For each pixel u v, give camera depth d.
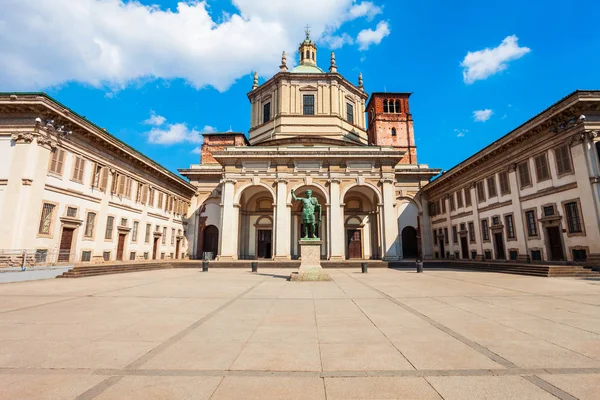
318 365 4.46
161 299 10.09
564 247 19.55
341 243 32.19
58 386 3.75
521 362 4.52
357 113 42.50
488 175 27.56
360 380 3.95
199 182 42.09
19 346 5.28
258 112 42.19
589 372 4.15
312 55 46.41
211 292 11.71
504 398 3.44
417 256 39.22
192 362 4.57
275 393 3.61
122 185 27.52
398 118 47.19
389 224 32.53
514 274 19.09
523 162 23.31
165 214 35.31
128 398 3.47
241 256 38.22
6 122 19.12
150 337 5.82
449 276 18.52
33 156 18.92
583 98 17.64
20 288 12.84
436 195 37.94
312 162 34.06
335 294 11.16
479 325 6.62
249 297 10.50
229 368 4.35
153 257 32.81
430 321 7.01
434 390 3.66
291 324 6.79
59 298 10.28
